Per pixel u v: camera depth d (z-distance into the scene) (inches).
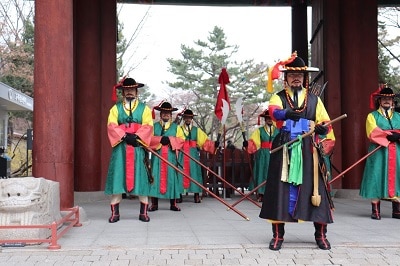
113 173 271.4
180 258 178.5
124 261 173.6
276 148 195.5
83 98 420.8
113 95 280.1
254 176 418.3
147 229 247.0
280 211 189.2
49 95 252.4
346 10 453.4
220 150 465.1
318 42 499.5
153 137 334.0
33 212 205.6
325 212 191.3
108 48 451.5
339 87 464.1
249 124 1273.4
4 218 202.8
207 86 1272.1
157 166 336.8
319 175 194.7
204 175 458.6
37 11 255.1
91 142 420.8
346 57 451.5
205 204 395.5
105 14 452.8
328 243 196.1
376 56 471.5
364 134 449.4
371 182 293.3
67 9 258.7
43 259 177.3
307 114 197.9
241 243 206.5
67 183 257.0
